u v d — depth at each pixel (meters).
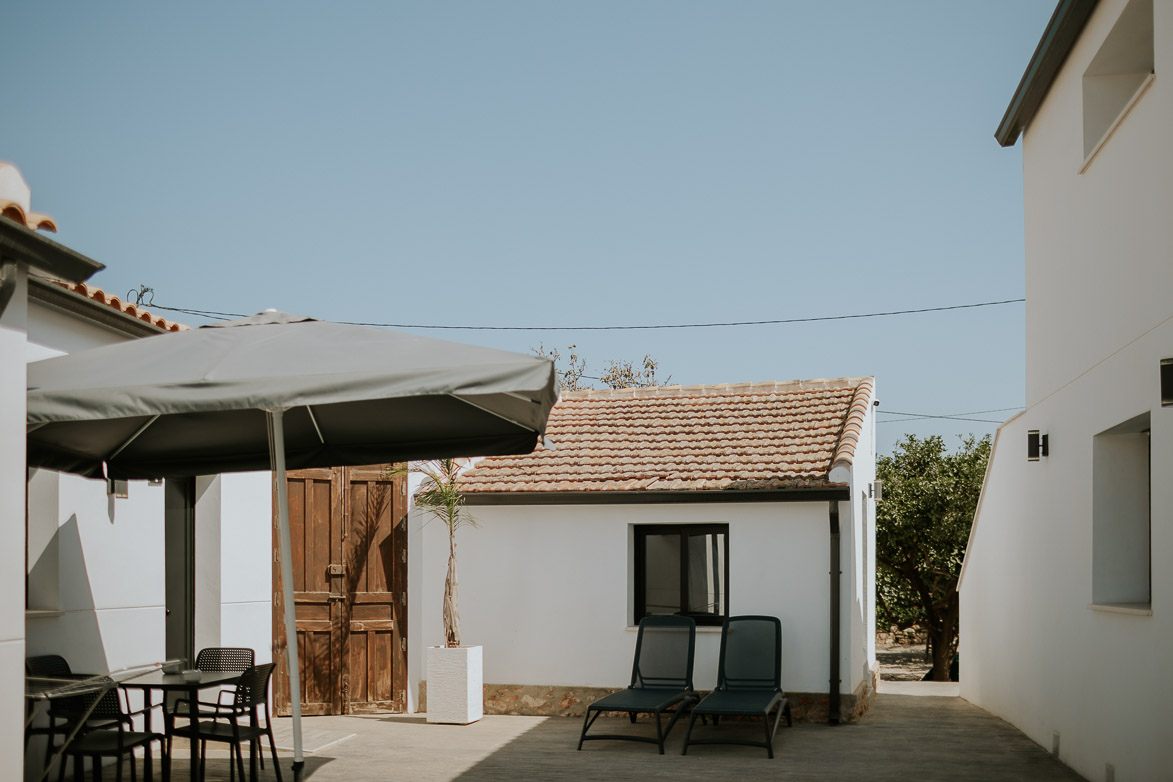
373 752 9.29
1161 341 6.47
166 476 8.05
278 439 6.41
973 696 13.42
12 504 5.09
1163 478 6.38
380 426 7.65
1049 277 9.80
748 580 11.43
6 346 5.10
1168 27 6.47
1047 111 9.98
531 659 12.00
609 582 11.88
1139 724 6.81
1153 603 6.52
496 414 7.12
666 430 13.40
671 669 10.66
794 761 8.91
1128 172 7.29
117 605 8.55
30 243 5.07
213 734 7.12
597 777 8.15
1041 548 9.84
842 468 10.94
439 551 12.38
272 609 11.01
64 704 6.46
